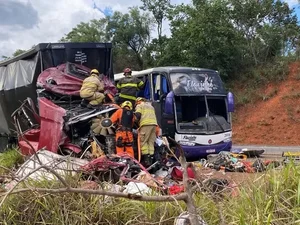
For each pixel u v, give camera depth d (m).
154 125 9.62
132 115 9.41
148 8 45.09
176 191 5.50
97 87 10.59
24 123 11.79
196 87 14.16
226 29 31.97
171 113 13.19
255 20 35.28
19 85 12.95
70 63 11.91
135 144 9.62
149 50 45.81
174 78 13.97
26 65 12.81
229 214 3.97
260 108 29.67
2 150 15.19
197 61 32.06
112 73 13.00
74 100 11.08
